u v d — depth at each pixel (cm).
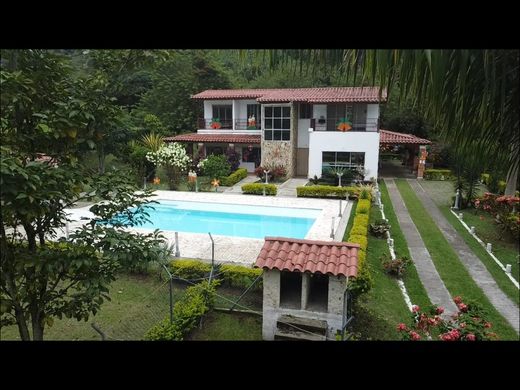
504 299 841
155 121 3108
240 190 2211
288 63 263
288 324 637
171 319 662
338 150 2330
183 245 1202
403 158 3416
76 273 404
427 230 1371
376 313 770
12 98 312
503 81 230
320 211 1730
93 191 419
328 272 618
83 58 414
